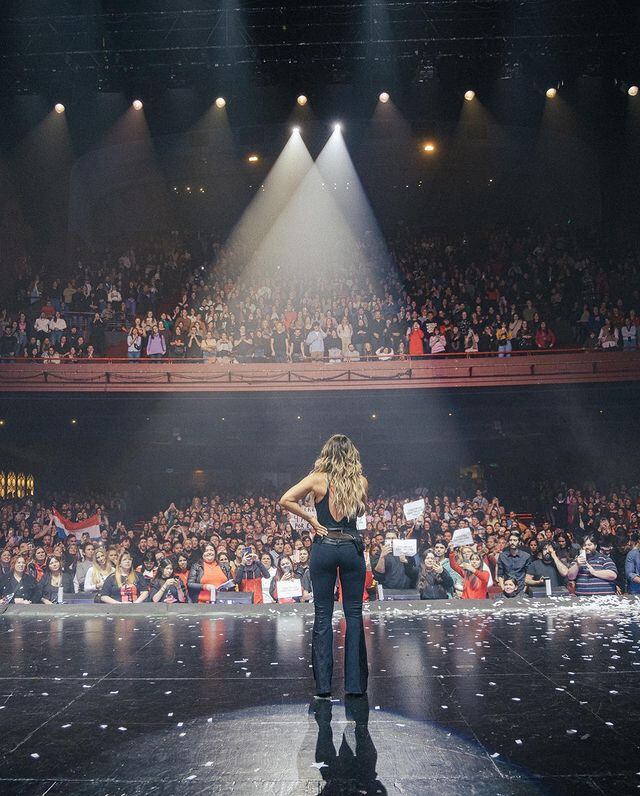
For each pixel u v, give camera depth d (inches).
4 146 949.8
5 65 860.6
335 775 104.4
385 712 135.1
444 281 939.3
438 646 198.8
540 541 366.9
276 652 193.9
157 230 1203.9
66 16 801.6
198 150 1085.8
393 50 870.4
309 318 845.2
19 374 778.8
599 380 762.2
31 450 928.3
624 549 501.4
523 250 1018.1
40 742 119.1
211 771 106.2
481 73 906.7
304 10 845.8
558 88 949.8
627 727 123.6
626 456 865.5
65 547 498.3
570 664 171.9
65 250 1043.3
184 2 840.3
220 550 391.2
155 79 907.4
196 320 840.3
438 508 701.3
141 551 555.2
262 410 876.0
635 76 882.8
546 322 846.5
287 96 1003.9
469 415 925.2
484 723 127.2
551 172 1133.7
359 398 826.2
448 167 1153.4
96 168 1085.8
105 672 169.6
